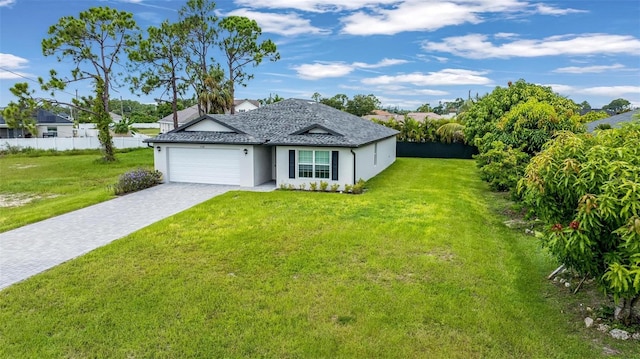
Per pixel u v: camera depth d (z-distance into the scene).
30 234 11.69
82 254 9.92
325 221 12.51
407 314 6.62
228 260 9.23
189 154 20.00
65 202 16.03
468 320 6.42
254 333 6.12
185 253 9.75
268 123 22.14
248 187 19.11
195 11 40.53
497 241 10.66
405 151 35.19
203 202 15.51
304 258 9.24
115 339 6.03
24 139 37.88
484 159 20.41
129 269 8.76
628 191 5.33
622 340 5.84
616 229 5.59
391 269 8.55
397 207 14.47
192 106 58.25
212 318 6.59
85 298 7.36
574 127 17.06
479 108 30.25
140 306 7.02
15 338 6.08
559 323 6.35
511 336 5.97
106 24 31.61
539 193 6.59
